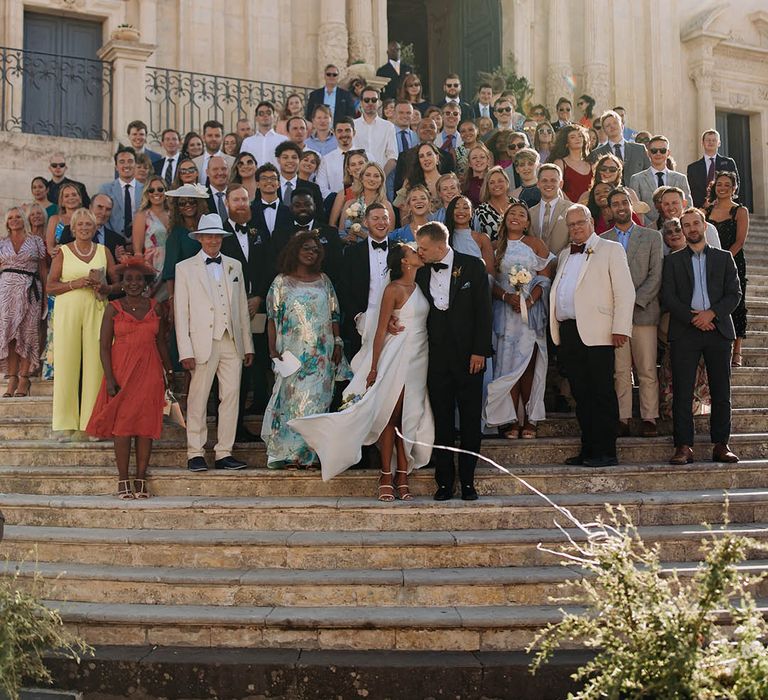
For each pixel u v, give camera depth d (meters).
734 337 7.63
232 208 8.43
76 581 6.47
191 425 7.48
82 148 13.21
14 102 15.20
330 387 7.48
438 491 6.95
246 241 8.52
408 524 6.80
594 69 19.97
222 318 7.55
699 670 4.02
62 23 16.28
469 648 5.91
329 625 5.92
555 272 8.06
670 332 7.69
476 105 14.27
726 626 5.88
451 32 21.94
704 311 7.55
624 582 4.32
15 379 9.47
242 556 6.58
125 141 13.39
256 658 5.74
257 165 10.41
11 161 12.87
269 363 8.38
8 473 7.64
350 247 8.02
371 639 5.93
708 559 4.24
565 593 6.20
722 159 12.47
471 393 7.00
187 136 11.31
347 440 6.86
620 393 8.01
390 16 25.28
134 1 16.50
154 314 7.41
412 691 5.57
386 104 12.84
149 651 5.91
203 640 6.04
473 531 6.76
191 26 16.69
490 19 20.45
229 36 17.12
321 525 6.84
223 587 6.29
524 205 7.96
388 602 6.21
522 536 6.54
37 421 8.58
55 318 8.09
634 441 7.80
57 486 7.59
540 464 7.64
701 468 7.41
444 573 6.30
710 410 7.79
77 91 15.91
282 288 7.52
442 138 11.70
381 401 6.95
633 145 11.15
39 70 15.67
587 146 10.51
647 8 20.52
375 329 7.53
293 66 17.69
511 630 5.93
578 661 5.63
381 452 6.96
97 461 7.96
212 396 8.65
